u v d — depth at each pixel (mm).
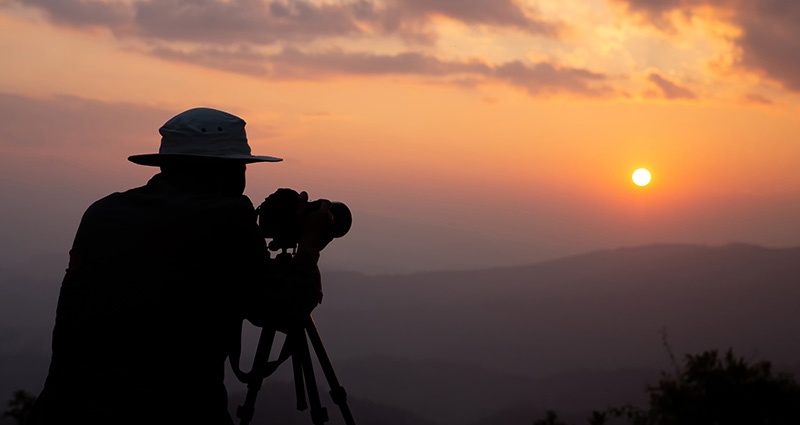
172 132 2268
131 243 2111
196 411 2041
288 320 2242
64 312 2102
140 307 2025
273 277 2225
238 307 2209
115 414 1964
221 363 2170
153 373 2008
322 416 2459
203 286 2098
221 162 2297
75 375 2029
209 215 2143
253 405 2299
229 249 2154
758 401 3385
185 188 2254
